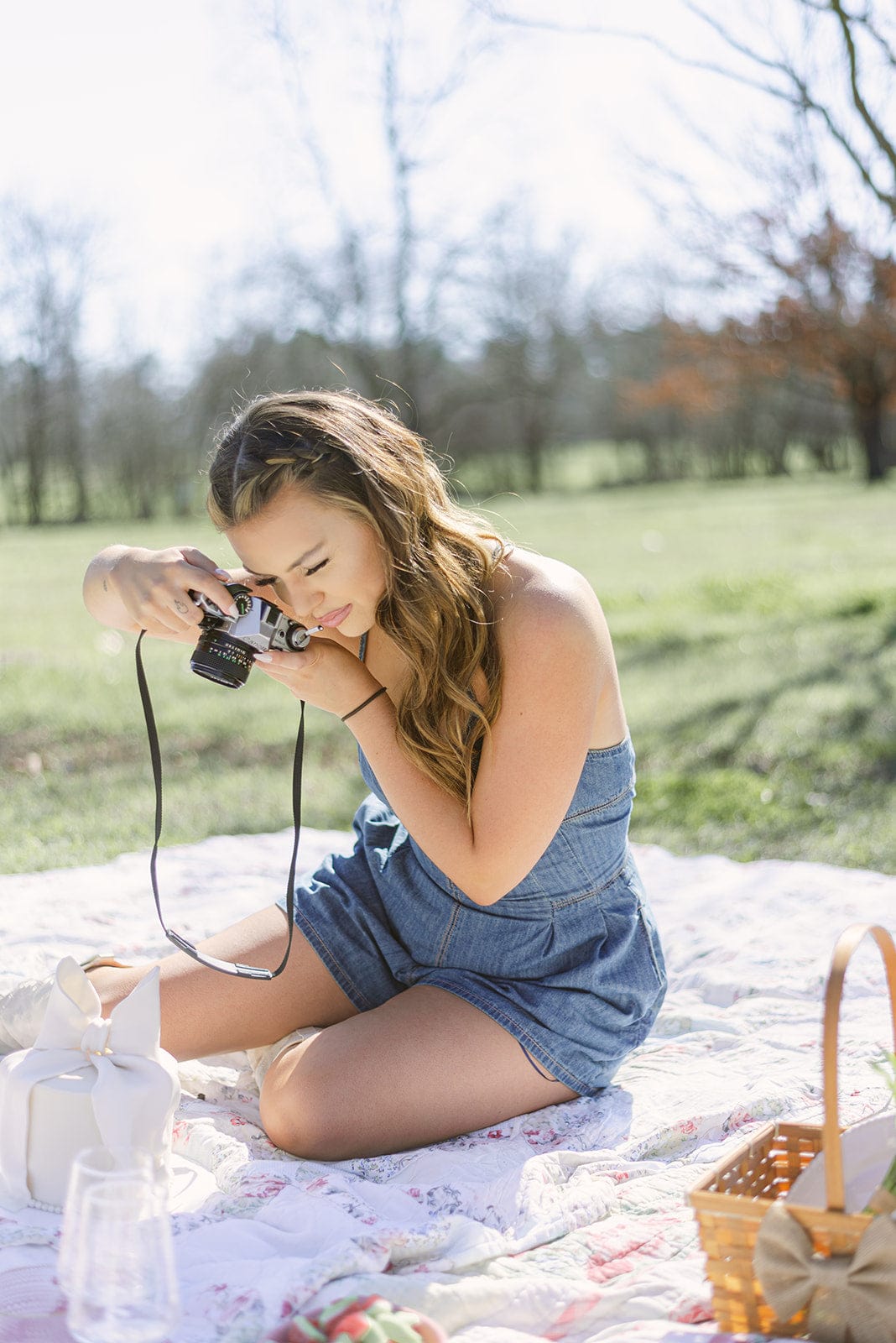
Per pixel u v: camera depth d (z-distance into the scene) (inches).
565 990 86.4
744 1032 101.4
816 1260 56.9
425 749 81.4
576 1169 78.7
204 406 1091.3
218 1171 76.2
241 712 281.4
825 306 837.8
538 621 79.7
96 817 187.6
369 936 92.0
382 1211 71.9
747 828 183.0
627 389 1364.4
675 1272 65.9
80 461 1224.2
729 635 356.8
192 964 89.7
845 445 1541.6
